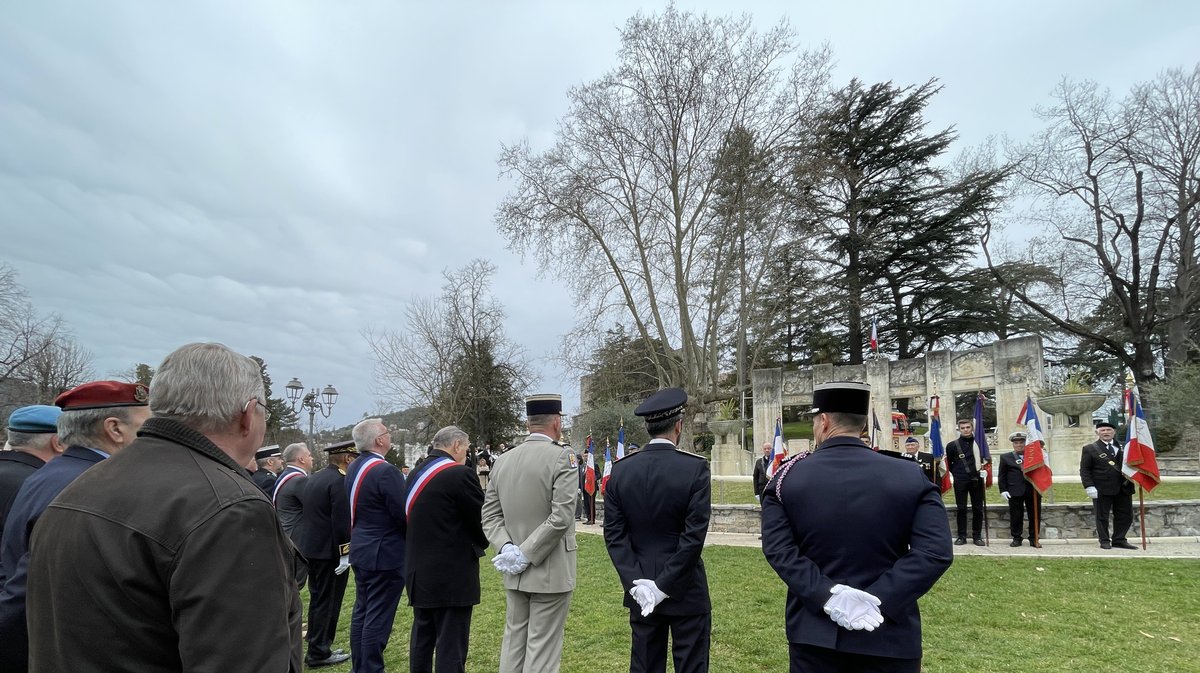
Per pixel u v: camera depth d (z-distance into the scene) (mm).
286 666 1629
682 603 3740
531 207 27344
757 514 14250
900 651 2717
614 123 26531
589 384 35062
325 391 23938
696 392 26562
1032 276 35531
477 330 41531
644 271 27984
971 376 26141
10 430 3477
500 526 4629
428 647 4684
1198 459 22656
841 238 39250
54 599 1549
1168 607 7020
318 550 5992
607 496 4238
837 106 37969
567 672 5398
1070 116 30406
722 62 25484
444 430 5195
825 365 30109
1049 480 10867
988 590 7961
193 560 1536
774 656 5688
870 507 2865
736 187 25875
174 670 1563
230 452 1928
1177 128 28828
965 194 37312
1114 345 30828
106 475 1691
